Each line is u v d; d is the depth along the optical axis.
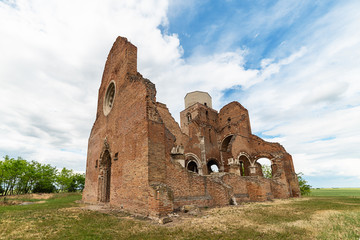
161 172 12.51
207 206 14.20
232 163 25.00
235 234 7.27
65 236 7.42
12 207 16.97
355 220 8.91
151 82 15.47
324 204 16.23
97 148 23.02
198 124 35.59
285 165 29.50
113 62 21.84
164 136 13.62
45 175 48.69
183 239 6.84
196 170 35.72
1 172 39.81
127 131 15.52
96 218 10.83
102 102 23.88
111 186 16.88
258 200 18.78
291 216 10.49
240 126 34.19
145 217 10.93
